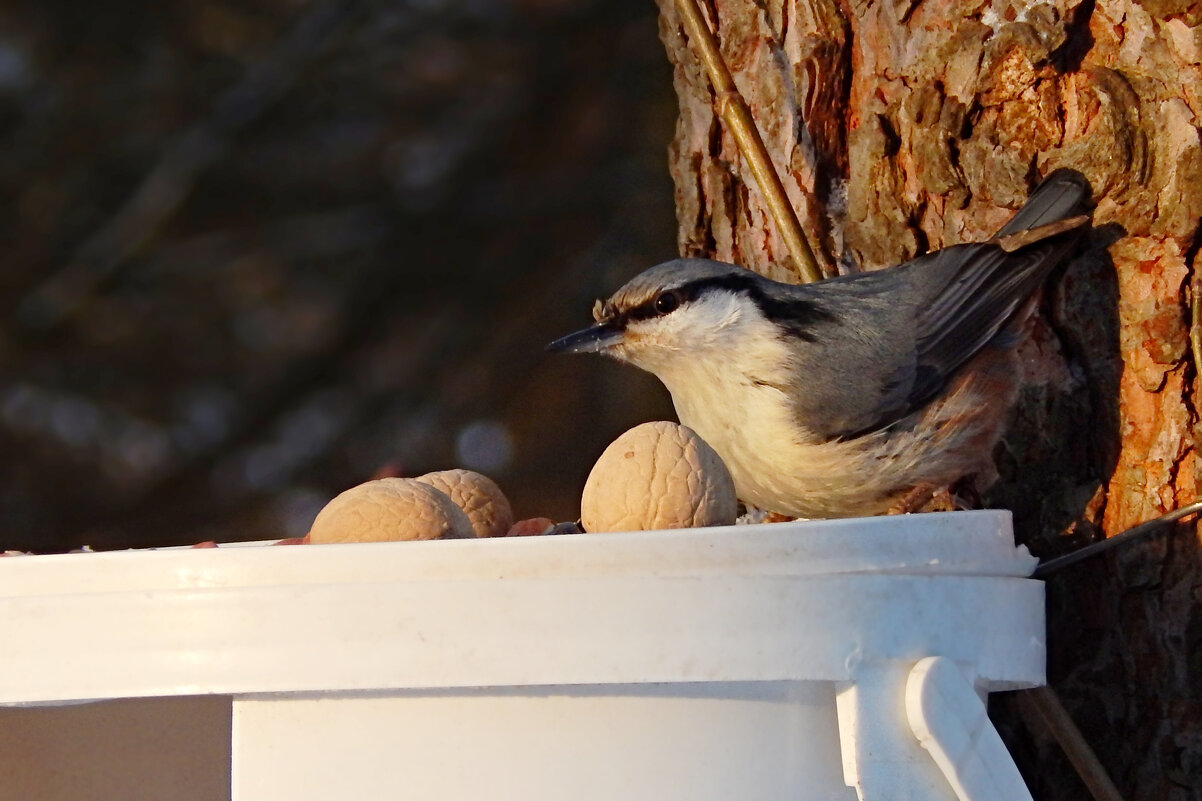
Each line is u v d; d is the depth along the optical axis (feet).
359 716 11.05
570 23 42.78
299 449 42.83
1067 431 18.07
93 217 44.91
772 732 11.31
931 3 18.62
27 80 45.50
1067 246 17.54
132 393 44.01
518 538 10.75
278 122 44.52
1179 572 17.10
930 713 11.25
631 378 40.45
